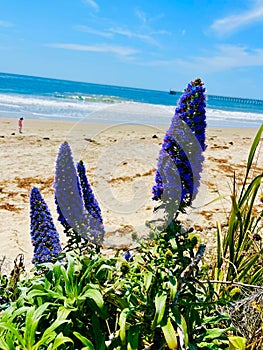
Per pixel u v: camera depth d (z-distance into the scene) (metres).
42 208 2.99
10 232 6.66
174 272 2.49
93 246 2.97
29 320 2.36
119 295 2.62
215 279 3.30
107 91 86.56
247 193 3.34
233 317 2.99
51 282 2.74
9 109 30.56
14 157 12.02
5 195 8.52
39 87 74.75
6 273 4.88
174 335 2.25
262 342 2.77
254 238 3.52
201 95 2.28
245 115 53.12
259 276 3.39
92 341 2.52
